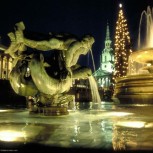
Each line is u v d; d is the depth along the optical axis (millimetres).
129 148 2904
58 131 4207
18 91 7770
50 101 7559
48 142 3236
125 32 50469
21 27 7223
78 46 7430
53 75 7172
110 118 6496
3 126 4789
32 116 6996
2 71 55125
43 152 2760
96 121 5754
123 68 49750
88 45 7684
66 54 7406
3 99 20531
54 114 7344
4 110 9773
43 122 5488
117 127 4738
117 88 18062
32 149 2861
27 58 7539
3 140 3348
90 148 2912
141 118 6516
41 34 7398
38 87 7121
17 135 3777
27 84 7629
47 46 7258
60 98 7648
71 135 3814
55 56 7551
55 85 7121
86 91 27547
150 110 9852
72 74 8055
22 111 9125
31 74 6996
